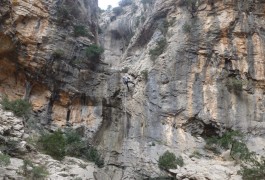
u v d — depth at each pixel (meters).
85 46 33.84
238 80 30.20
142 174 26.58
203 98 29.95
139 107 31.00
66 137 27.58
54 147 24.70
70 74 31.48
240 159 25.22
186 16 34.84
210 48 31.81
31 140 24.86
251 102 29.72
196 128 29.38
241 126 28.67
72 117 30.53
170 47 33.06
